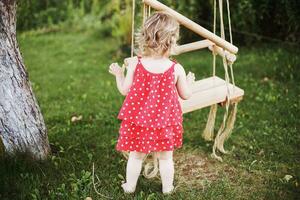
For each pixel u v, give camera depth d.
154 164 3.39
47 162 3.48
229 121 3.73
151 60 2.97
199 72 5.82
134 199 3.13
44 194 3.20
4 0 3.06
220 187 3.34
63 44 7.62
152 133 2.96
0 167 3.28
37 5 8.30
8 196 3.10
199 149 3.93
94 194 3.20
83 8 8.41
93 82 5.79
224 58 3.42
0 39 3.12
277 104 4.71
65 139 4.04
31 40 7.85
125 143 3.03
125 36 6.84
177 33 2.96
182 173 3.58
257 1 5.89
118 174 3.41
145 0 3.20
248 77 5.54
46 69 6.38
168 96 2.97
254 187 3.37
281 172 3.54
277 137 4.04
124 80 3.05
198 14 6.57
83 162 3.60
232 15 6.22
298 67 5.63
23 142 3.37
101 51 7.18
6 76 3.19
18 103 3.28
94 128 4.35
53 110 4.87
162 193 3.26
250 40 6.54
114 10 7.14
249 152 3.88
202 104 3.46
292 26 6.00
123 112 3.01
